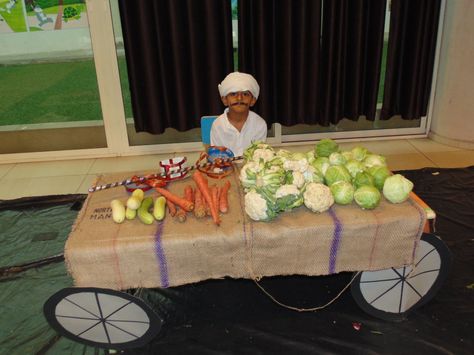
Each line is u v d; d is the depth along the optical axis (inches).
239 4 123.2
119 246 57.3
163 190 65.2
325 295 81.0
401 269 67.9
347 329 72.6
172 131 153.0
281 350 69.3
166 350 70.1
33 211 112.3
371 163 69.0
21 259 93.9
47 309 63.4
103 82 139.6
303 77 134.8
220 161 73.1
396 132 157.6
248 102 83.0
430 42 136.8
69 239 58.8
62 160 149.6
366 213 61.1
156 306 79.7
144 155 151.3
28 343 72.4
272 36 129.2
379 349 68.7
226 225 59.7
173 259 58.9
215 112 136.8
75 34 137.9
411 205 62.8
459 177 123.6
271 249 59.8
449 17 139.8
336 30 129.0
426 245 65.6
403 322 73.4
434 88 151.7
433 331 71.6
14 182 134.3
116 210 61.8
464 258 89.4
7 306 81.0
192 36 126.6
